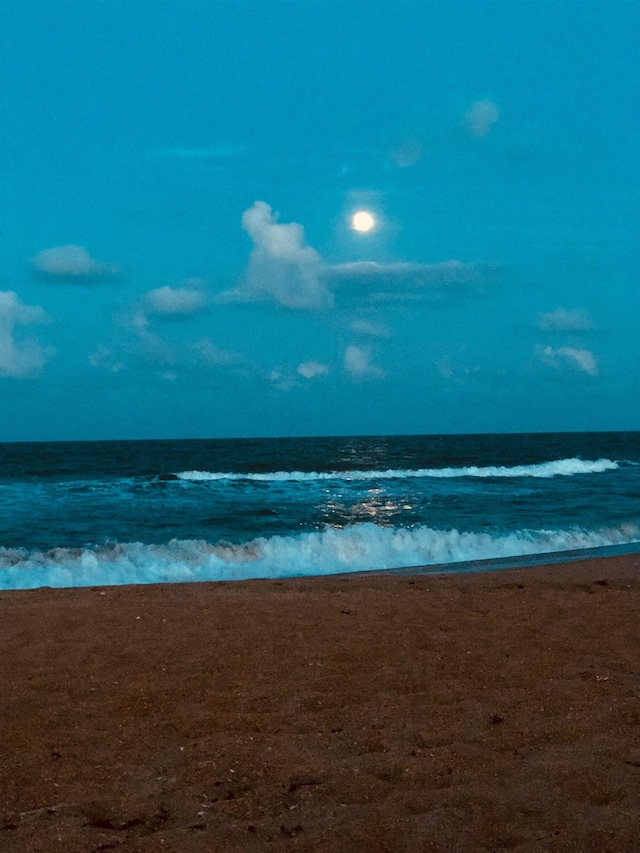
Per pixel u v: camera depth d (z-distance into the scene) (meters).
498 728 4.11
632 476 36.31
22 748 3.84
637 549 14.73
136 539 16.73
